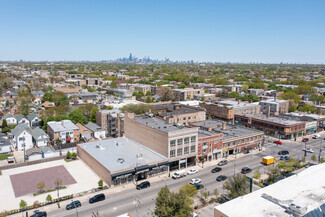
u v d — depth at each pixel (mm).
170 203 51281
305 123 131500
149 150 94312
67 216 61438
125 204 66625
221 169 88812
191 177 83062
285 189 53781
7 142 113750
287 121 133000
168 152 85625
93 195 71500
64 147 111688
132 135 106188
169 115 126250
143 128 97875
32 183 79375
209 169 89750
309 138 129750
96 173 85625
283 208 46312
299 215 43562
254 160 98500
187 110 141750
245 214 44656
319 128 144750
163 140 87250
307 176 59938
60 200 68875
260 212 45188
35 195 71812
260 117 144000
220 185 77125
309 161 97062
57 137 122000
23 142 116562
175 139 86562
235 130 116125
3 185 78125
